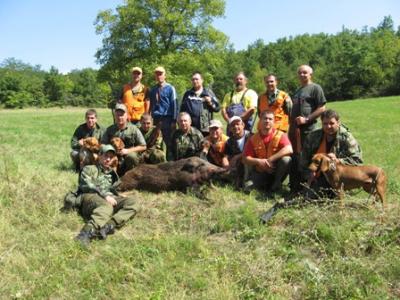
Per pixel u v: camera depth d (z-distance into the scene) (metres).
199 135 8.42
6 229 5.79
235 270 4.75
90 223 5.79
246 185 7.64
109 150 6.57
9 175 7.63
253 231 5.58
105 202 6.18
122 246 5.43
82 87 82.56
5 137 15.91
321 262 4.90
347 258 4.84
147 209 6.63
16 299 4.42
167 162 7.83
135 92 9.78
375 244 5.00
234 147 8.30
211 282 4.57
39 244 5.50
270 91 8.53
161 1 37.84
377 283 4.46
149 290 4.52
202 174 7.47
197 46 40.47
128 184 7.72
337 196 6.23
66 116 34.75
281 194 7.59
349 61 79.25
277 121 8.45
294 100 7.96
